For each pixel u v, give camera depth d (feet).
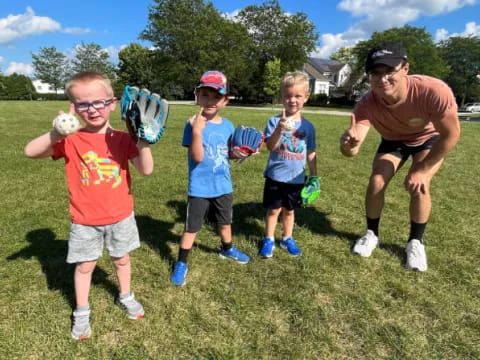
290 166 9.91
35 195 14.37
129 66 191.42
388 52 8.41
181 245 9.06
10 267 9.21
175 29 138.92
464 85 196.44
